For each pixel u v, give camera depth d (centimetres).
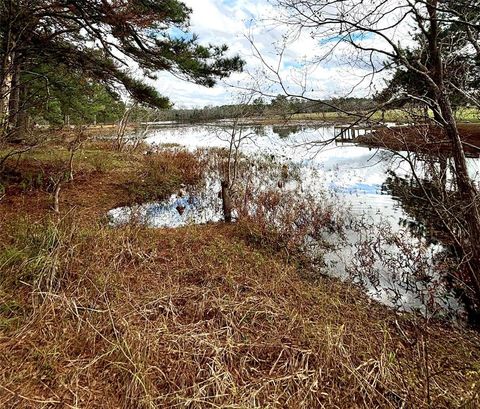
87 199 810
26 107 735
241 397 256
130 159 1312
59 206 697
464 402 268
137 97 822
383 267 570
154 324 338
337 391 277
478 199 399
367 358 321
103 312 338
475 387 281
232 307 378
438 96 395
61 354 290
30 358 280
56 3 666
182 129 3706
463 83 472
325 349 309
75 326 324
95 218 662
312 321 377
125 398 253
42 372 269
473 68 491
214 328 344
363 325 399
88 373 274
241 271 491
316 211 729
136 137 1672
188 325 344
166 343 312
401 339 384
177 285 428
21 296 356
